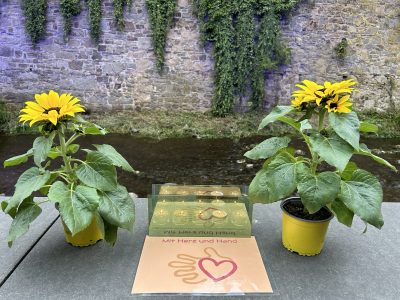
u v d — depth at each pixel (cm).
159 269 114
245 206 133
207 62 739
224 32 704
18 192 109
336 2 714
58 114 107
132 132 698
